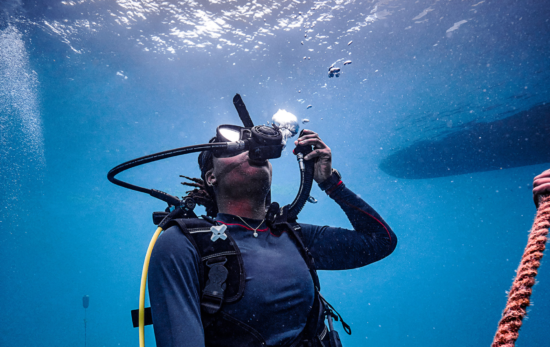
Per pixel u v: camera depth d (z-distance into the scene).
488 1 10.45
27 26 10.88
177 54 12.20
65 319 37.94
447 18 11.11
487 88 13.86
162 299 0.88
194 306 0.90
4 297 42.03
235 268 0.99
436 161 18.39
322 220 54.88
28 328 35.16
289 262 1.11
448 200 49.03
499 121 15.03
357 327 32.97
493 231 69.06
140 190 1.19
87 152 17.45
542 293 30.66
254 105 14.94
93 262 54.06
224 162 1.15
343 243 1.40
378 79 13.77
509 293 0.52
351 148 20.44
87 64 12.24
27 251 44.22
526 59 12.52
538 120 14.11
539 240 0.54
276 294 1.01
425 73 13.54
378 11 10.94
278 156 1.14
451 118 15.68
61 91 13.29
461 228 68.25
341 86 14.14
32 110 14.22
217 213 1.24
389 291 54.25
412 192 41.34
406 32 11.67
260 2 10.66
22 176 20.20
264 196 1.21
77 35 11.28
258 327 0.95
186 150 1.08
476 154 16.75
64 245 46.34
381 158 22.00
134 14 10.81
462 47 12.27
